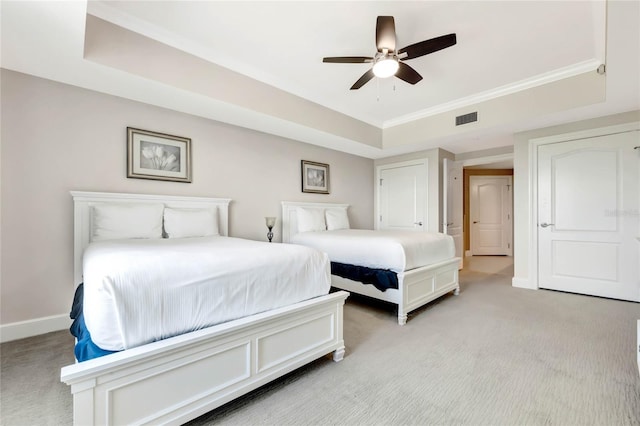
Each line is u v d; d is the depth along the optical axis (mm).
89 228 2525
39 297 2354
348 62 2301
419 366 1864
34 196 2328
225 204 3418
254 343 1497
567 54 2686
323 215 4375
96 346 1162
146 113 2895
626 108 2979
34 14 1601
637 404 1461
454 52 2633
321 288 1884
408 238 2988
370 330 2463
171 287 1269
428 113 4129
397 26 2260
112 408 1078
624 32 1627
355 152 5039
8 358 1934
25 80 2285
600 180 3268
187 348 1255
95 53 2104
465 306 3068
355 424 1348
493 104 3527
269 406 1479
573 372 1769
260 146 3855
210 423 1349
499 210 7051
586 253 3379
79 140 2525
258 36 2426
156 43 2396
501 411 1433
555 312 2846
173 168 3066
